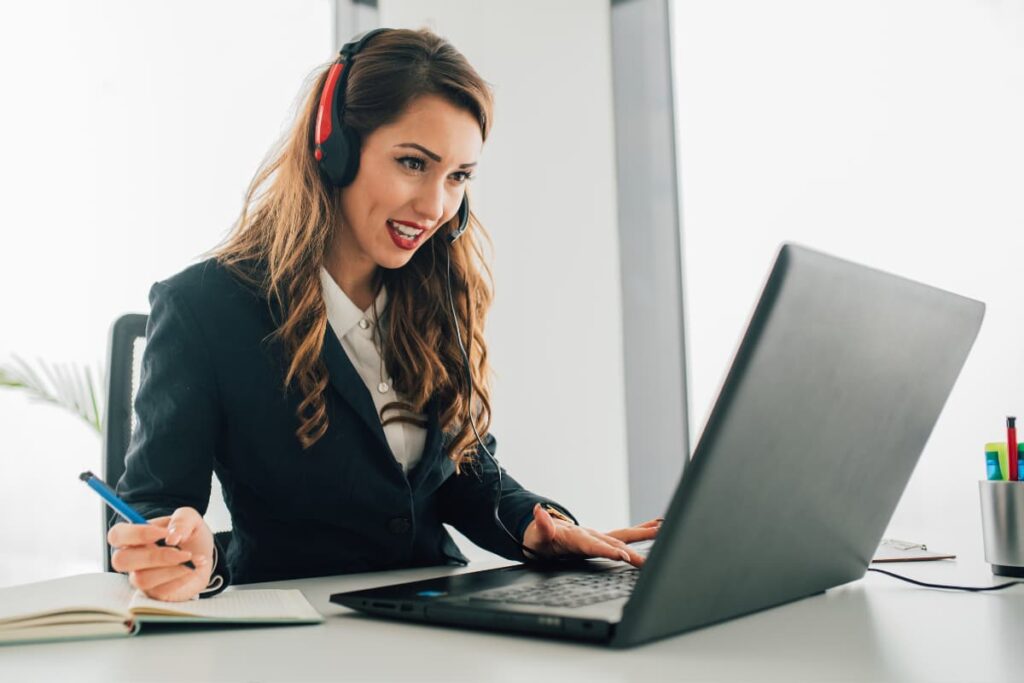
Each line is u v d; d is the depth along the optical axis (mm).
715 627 632
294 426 1081
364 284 1239
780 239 2113
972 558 1070
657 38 2479
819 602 744
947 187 1840
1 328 2727
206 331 1060
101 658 553
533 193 2533
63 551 2754
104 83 2801
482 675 501
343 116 1075
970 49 1820
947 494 1751
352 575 1006
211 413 1044
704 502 516
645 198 2461
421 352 1214
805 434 576
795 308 501
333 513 1108
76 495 2758
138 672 518
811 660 534
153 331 1074
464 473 1259
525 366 2502
